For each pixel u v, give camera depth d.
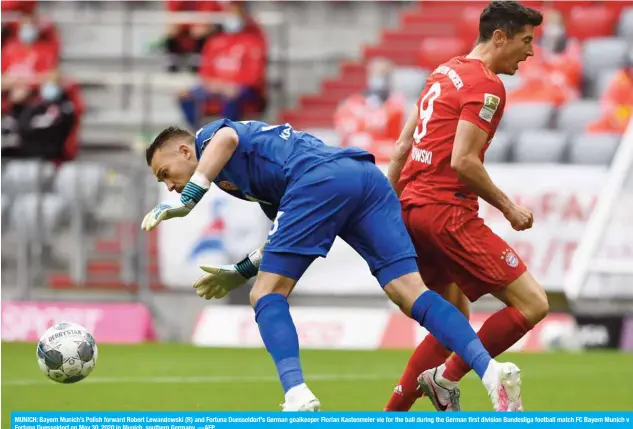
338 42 55.88
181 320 39.53
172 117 52.97
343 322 38.09
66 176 40.50
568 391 26.62
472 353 16.34
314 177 17.05
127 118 52.69
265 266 17.11
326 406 23.84
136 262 40.00
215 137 17.27
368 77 48.47
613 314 36.97
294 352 16.55
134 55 56.06
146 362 32.19
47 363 19.58
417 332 37.72
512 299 18.39
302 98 51.06
